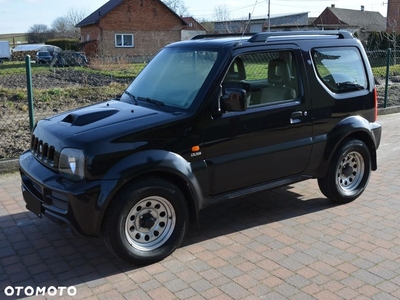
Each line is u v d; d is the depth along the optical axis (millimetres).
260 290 3797
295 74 5055
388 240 4738
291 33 5219
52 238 4844
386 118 11828
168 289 3828
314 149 5215
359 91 5621
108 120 4273
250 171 4762
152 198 4145
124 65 27016
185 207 4359
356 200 5926
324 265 4211
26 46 44906
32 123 7691
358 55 5695
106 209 3949
